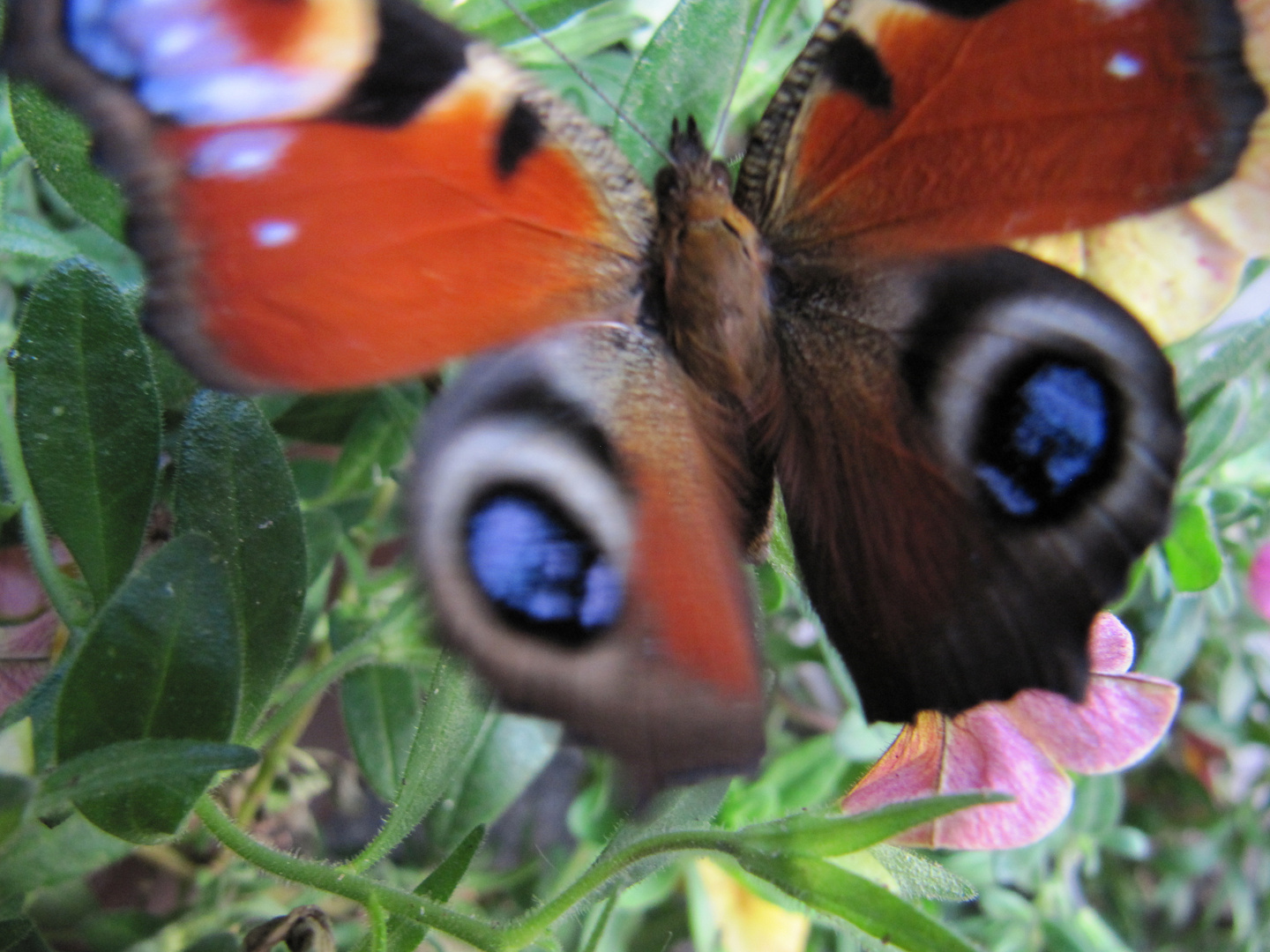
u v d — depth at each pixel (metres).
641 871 0.08
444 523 0.06
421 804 0.08
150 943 0.10
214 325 0.06
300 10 0.06
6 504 0.08
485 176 0.06
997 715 0.08
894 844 0.07
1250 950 0.14
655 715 0.07
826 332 0.08
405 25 0.06
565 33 0.09
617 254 0.07
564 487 0.07
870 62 0.07
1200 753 0.14
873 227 0.07
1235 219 0.07
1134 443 0.07
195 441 0.08
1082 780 0.12
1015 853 0.12
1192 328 0.07
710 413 0.08
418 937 0.08
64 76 0.06
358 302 0.06
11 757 0.07
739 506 0.08
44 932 0.10
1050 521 0.07
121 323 0.07
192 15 0.06
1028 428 0.07
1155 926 0.16
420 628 0.09
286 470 0.08
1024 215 0.07
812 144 0.07
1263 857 0.14
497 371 0.07
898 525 0.07
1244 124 0.06
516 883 0.12
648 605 0.07
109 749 0.07
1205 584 0.10
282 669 0.08
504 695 0.06
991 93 0.07
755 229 0.08
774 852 0.07
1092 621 0.07
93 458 0.08
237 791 0.11
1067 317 0.07
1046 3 0.06
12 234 0.08
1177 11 0.06
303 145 0.06
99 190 0.08
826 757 0.12
